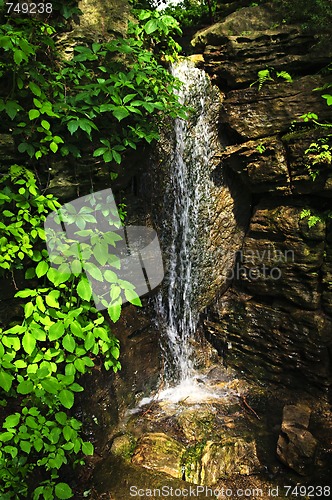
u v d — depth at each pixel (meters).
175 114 3.32
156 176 3.78
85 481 3.00
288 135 3.78
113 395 3.57
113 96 2.86
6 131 2.74
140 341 3.88
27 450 2.40
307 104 3.71
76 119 2.75
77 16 3.09
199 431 3.47
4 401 2.68
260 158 3.88
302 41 3.80
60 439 2.68
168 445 3.23
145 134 3.12
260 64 3.94
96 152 2.87
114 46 3.02
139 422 3.58
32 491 2.70
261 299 4.21
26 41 2.46
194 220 4.13
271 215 4.00
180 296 4.20
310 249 3.76
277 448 3.22
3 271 2.66
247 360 4.29
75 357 2.65
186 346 4.35
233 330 4.34
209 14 4.92
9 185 2.77
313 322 3.78
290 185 3.81
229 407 3.85
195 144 4.02
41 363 2.63
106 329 2.91
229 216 4.32
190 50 4.39
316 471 3.13
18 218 2.62
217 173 4.20
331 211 3.71
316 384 3.87
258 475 3.11
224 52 4.06
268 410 3.82
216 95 4.12
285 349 3.99
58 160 2.98
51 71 2.85
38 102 2.65
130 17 3.45
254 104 3.91
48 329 2.63
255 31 3.94
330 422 3.62
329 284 3.72
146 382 3.95
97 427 3.31
